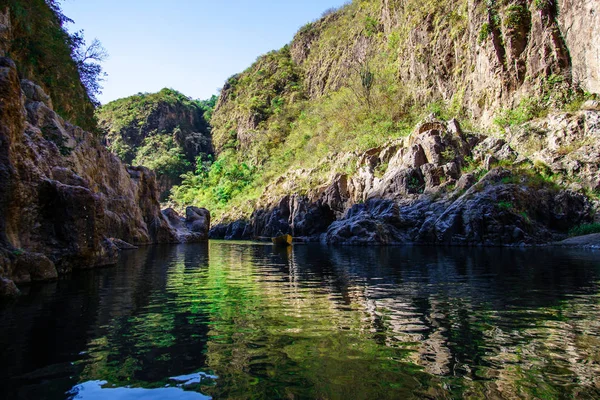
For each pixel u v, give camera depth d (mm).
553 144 22031
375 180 28656
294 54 82812
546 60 24781
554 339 4363
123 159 92375
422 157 26359
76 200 10914
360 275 10031
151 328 5031
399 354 3939
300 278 9680
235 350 4125
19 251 8680
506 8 27172
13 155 8984
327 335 4633
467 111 31094
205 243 29688
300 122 60438
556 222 19547
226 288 8250
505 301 6418
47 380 3385
